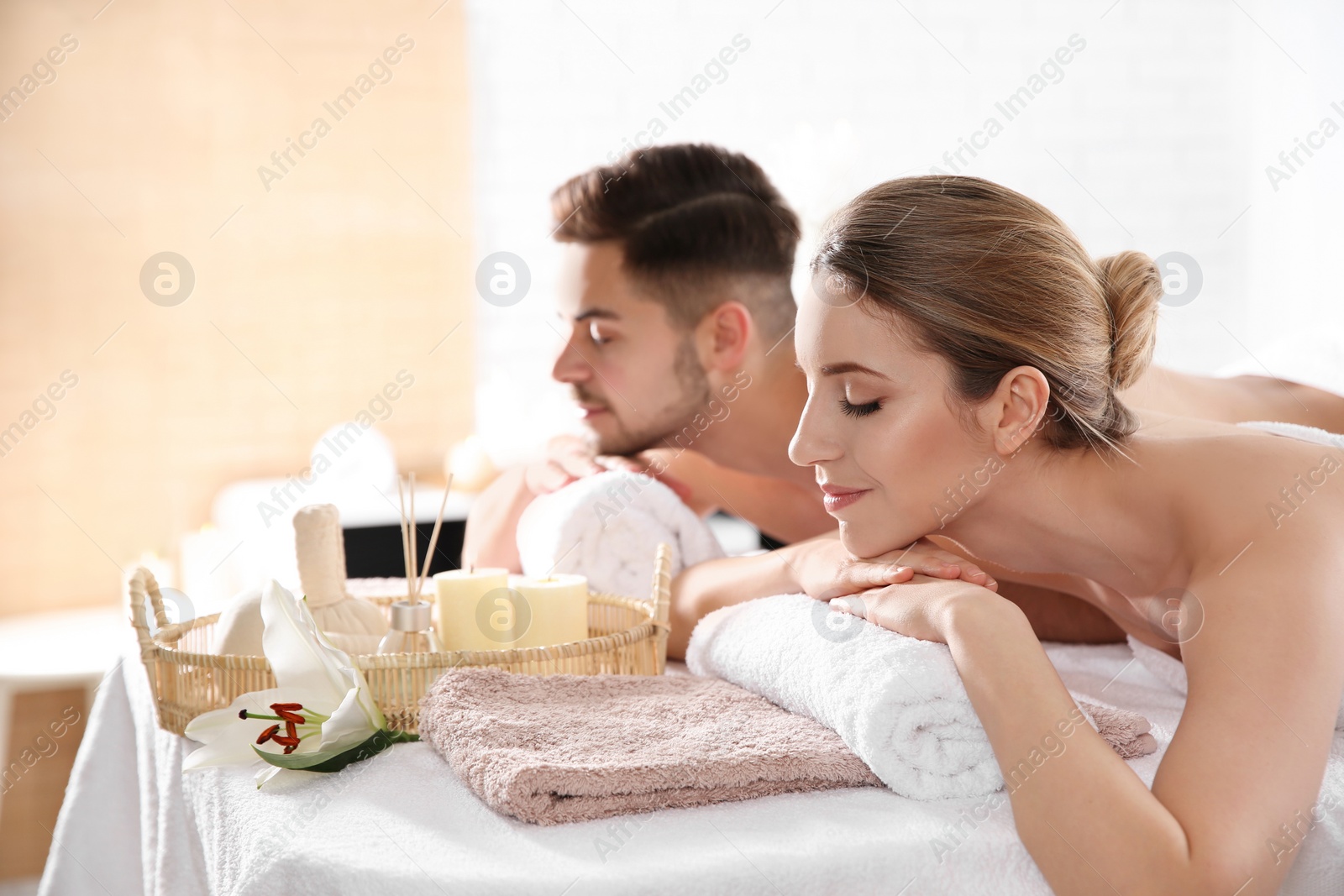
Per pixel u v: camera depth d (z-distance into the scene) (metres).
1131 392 1.15
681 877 0.62
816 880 0.65
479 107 2.58
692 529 1.19
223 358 2.47
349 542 2.02
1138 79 2.68
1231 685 0.70
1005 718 0.71
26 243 2.33
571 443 1.53
